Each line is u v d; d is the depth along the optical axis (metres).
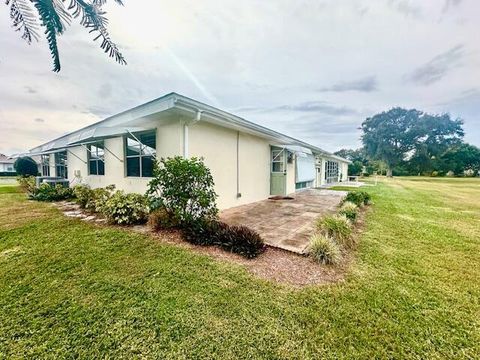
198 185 6.14
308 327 2.76
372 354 2.40
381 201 12.98
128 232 6.02
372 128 55.12
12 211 8.55
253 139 11.50
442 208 10.97
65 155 15.91
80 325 2.78
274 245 5.27
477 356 2.40
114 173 10.55
